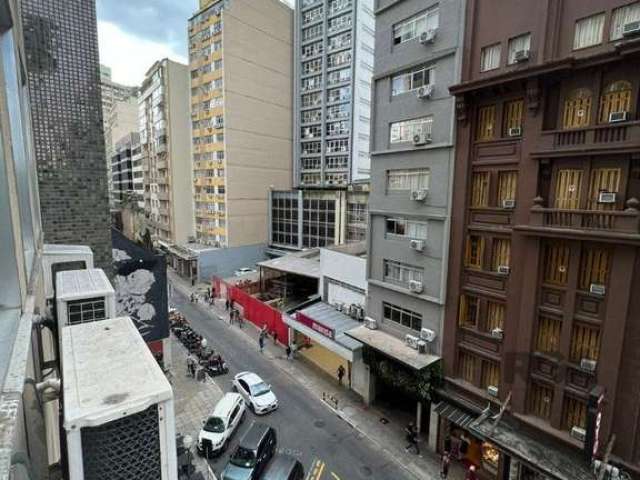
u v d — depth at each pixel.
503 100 12.05
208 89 42.38
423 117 14.62
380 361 16.84
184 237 47.56
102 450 2.49
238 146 42.53
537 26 11.02
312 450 15.15
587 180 10.24
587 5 10.08
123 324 3.86
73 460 2.43
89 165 15.73
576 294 10.65
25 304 3.39
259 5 42.72
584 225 10.20
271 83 45.56
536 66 10.59
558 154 10.60
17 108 4.23
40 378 4.62
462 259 13.72
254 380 18.88
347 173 45.59
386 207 16.50
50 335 5.96
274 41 45.25
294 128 49.62
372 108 16.72
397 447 15.29
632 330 9.69
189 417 17.33
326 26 45.22
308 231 42.06
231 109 41.22
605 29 9.80
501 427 12.34
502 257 12.66
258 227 46.00
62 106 14.99
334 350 19.59
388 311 17.25
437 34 13.73
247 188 44.25
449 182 13.76
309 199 41.44
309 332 21.53
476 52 12.68
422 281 15.35
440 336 14.79
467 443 14.23
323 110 46.81
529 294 11.55
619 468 10.08
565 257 10.90
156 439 2.69
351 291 23.02
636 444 9.87
